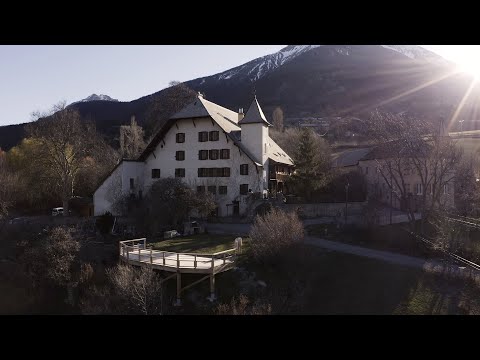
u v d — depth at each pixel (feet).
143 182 177.06
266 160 168.45
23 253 118.01
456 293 84.02
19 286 107.96
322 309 82.94
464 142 223.71
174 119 168.96
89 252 115.65
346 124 403.95
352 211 156.76
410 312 78.79
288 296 87.61
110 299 86.79
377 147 197.98
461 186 163.53
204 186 164.86
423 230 118.42
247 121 164.14
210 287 89.66
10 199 178.40
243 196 159.02
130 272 87.35
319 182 164.35
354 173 192.95
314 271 96.32
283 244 95.35
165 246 115.65
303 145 167.84
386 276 92.07
